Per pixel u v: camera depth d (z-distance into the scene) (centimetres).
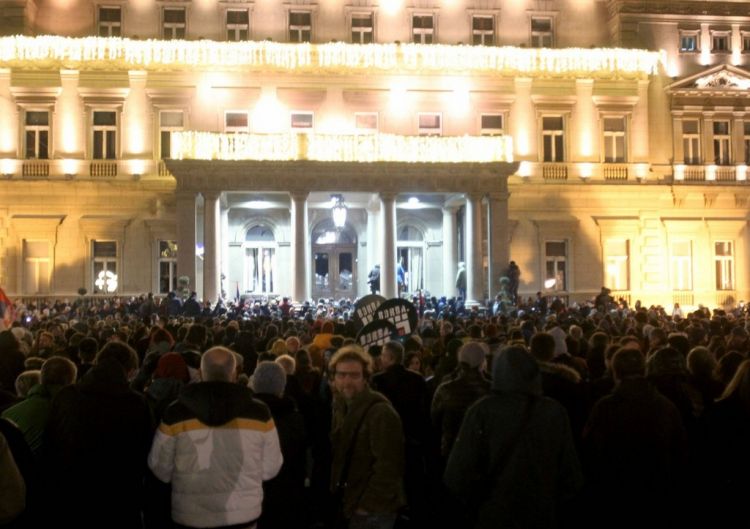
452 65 5006
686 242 5300
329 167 4366
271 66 4878
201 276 4566
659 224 5212
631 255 5166
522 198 5081
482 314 3744
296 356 1300
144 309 3809
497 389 727
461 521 1008
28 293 4800
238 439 732
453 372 1122
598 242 5144
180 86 4869
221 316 3325
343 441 838
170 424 732
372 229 5069
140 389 1279
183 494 727
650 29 5231
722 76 5259
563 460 716
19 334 1822
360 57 4931
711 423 853
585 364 1282
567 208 5125
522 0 5191
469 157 4522
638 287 5162
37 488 777
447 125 5012
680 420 810
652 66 5188
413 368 1331
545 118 5144
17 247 4809
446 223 5131
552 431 709
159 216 4862
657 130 5228
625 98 5159
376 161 4391
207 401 733
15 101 4803
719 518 862
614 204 5169
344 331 2019
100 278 4866
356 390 847
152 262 4862
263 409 756
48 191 4812
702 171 5247
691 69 5272
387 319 1481
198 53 4850
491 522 699
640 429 789
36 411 867
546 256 5100
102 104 4838
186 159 4247
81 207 4847
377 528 813
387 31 5072
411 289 5350
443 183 4484
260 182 4347
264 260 5247
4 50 4747
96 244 4875
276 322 2580
